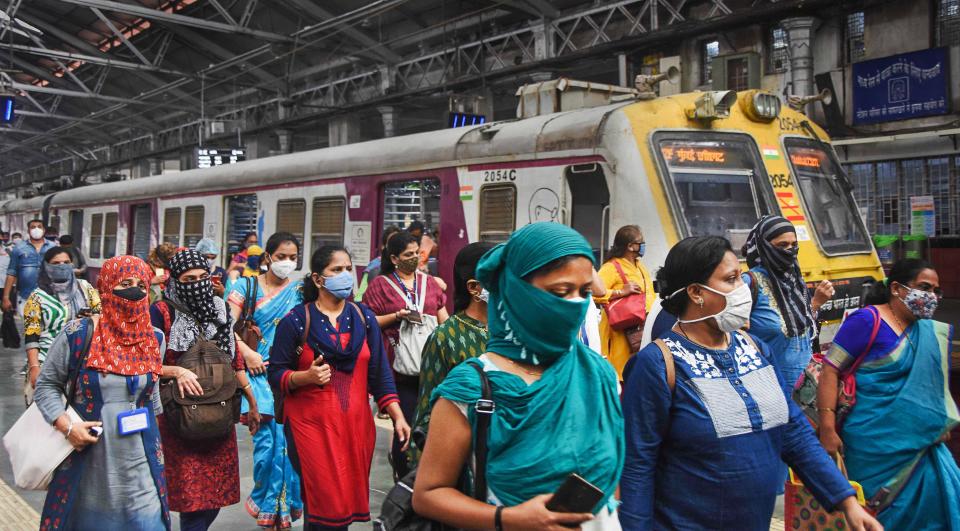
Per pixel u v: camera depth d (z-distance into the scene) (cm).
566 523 182
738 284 270
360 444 419
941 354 378
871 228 1598
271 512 493
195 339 436
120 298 370
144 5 2830
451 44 2395
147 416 372
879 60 1501
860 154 1562
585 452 195
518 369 204
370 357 432
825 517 331
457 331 350
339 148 1117
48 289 576
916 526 377
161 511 379
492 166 858
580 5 2047
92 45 3378
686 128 743
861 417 387
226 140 3284
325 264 418
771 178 769
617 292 580
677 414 259
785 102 860
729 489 255
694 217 720
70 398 368
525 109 914
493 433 197
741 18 1608
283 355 417
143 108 3931
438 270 919
